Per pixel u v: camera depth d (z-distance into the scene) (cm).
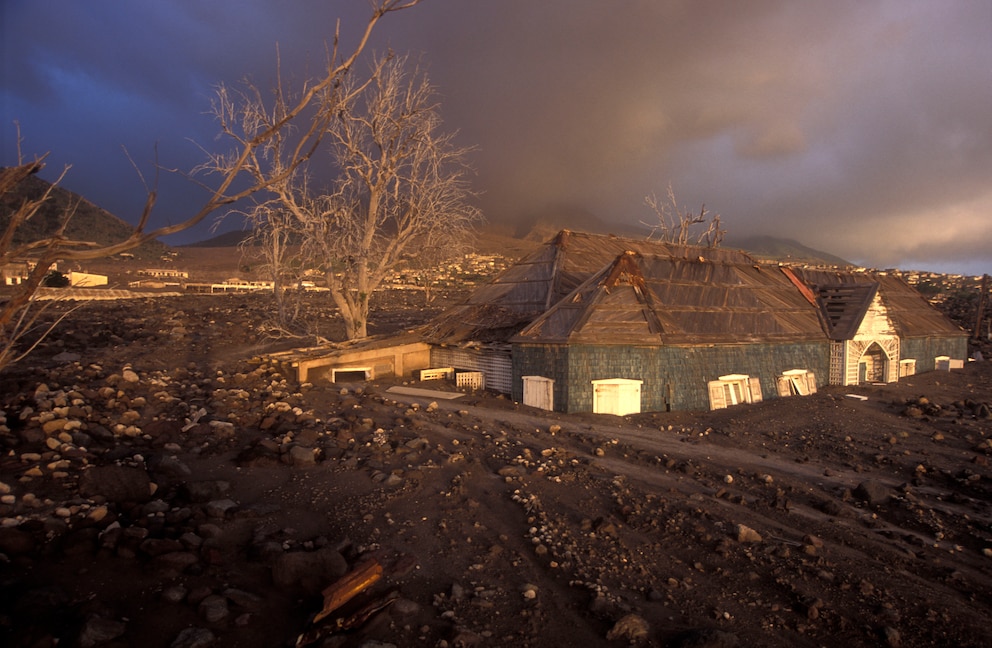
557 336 1953
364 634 627
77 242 484
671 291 2309
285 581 696
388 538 838
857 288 2853
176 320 3531
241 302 5038
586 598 743
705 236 4694
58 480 843
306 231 2602
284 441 1171
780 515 1083
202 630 589
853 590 822
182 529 778
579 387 1900
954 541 1034
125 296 5228
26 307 490
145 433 1149
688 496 1126
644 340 1989
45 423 1019
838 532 1017
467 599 716
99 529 742
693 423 1864
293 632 622
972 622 762
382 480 1034
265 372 2022
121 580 659
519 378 2036
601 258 2728
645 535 941
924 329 3419
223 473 1010
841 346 2650
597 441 1477
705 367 2134
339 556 724
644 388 1991
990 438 1716
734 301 2495
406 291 7419
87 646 540
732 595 793
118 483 837
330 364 2267
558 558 833
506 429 1548
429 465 1121
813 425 1853
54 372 1655
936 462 1494
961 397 2528
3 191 474
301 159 505
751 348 2303
